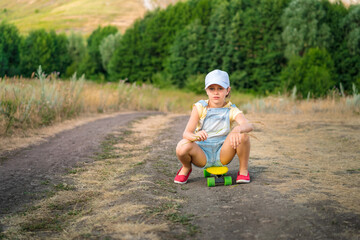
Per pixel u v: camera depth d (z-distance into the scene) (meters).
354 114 9.77
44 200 2.87
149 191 2.95
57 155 4.63
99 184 3.30
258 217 2.27
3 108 6.72
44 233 2.22
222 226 2.16
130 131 7.05
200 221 2.27
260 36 34.41
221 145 3.24
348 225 2.09
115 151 4.99
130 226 2.19
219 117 3.24
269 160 4.20
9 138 5.69
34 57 50.28
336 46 32.09
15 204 2.79
